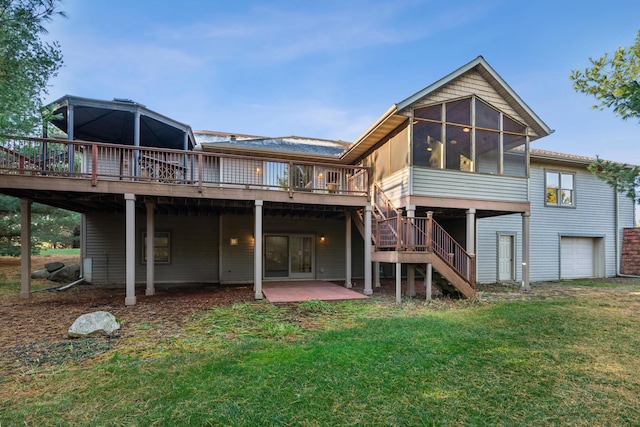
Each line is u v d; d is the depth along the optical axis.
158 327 5.24
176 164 8.72
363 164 11.74
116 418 2.60
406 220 7.60
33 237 12.97
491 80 9.23
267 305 7.08
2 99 4.84
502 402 2.88
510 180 9.38
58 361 3.79
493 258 11.60
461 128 9.02
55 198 7.45
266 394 2.96
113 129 10.55
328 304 7.07
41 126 6.43
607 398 2.97
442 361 3.75
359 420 2.59
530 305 7.04
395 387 3.11
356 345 4.27
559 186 12.51
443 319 5.71
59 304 7.12
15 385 3.17
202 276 11.20
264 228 11.52
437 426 2.53
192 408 2.73
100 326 4.81
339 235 12.32
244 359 3.78
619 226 13.39
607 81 5.57
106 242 10.64
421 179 8.52
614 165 6.08
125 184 7.01
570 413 2.72
